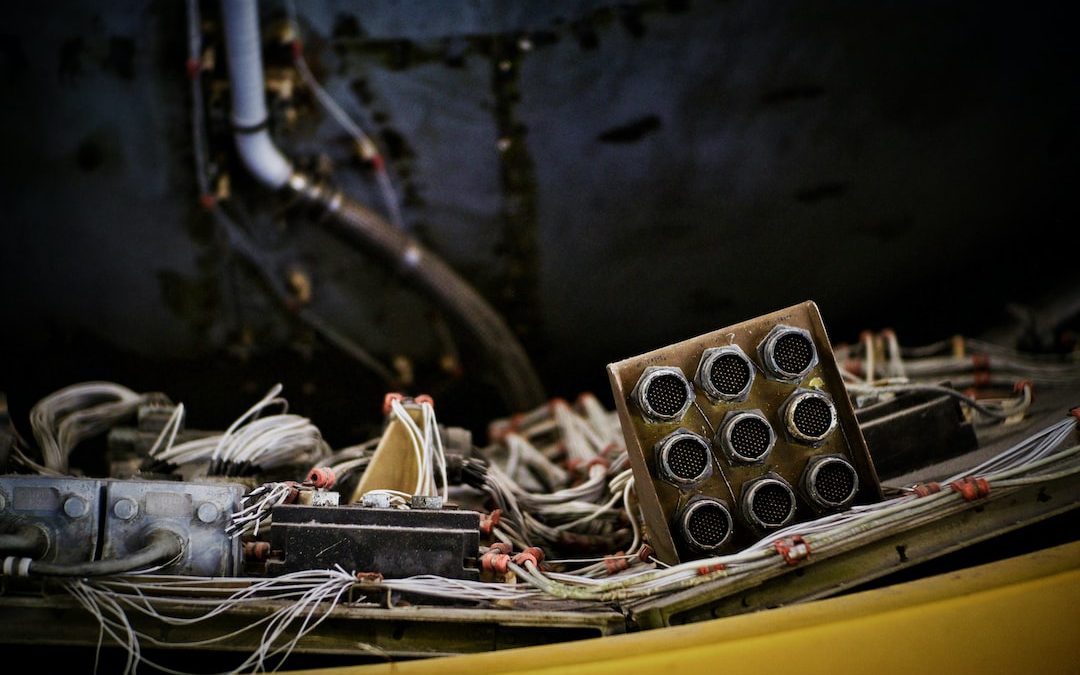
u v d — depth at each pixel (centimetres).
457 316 495
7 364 487
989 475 199
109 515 192
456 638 185
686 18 461
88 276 484
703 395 205
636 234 494
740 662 168
